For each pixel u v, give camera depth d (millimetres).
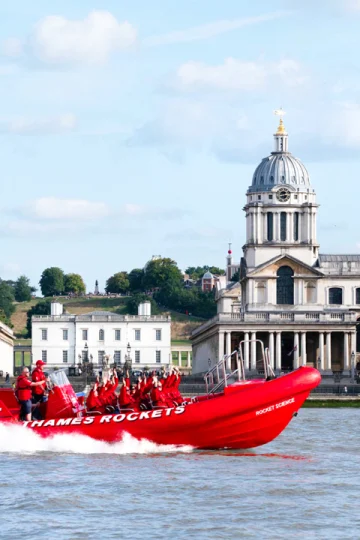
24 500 59344
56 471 68062
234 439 75062
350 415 132250
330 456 78750
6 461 71938
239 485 64000
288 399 74188
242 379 78250
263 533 52750
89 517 55656
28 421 75438
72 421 75000
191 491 62094
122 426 74562
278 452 79938
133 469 68812
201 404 74000
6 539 51281
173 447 75312
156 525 54094
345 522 55062
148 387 77250
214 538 51719
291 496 61219
